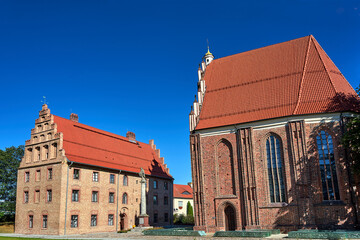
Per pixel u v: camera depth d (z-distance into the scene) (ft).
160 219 233.35
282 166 136.67
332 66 152.56
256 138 143.84
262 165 140.05
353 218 122.31
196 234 122.21
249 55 172.86
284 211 131.64
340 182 127.13
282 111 141.59
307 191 128.77
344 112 130.82
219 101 163.02
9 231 187.42
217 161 151.12
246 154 143.54
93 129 213.25
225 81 169.07
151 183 230.27
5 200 229.86
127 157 220.43
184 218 263.29
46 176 172.04
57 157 169.48
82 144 189.26
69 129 190.29
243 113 151.64
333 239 96.63
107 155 202.39
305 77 147.13
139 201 215.10
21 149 236.84
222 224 143.74
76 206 169.07
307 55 153.38
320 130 133.59
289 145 136.46
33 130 186.91
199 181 151.94
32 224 172.35
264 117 143.95
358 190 124.57
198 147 155.84
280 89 149.79
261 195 137.59
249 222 136.77
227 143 150.82
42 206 169.27
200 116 162.40
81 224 170.09
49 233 161.79
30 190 178.29
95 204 180.96
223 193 146.72
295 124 136.15
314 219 126.00
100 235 148.56
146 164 234.38
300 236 102.63
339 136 130.31
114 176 198.39
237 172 144.97
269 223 133.49
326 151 131.64
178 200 312.29
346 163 126.72
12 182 231.50
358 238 94.02
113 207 192.95
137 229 168.35
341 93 137.59
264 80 157.38
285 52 161.48
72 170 170.91
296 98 142.51
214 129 153.79
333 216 124.67
